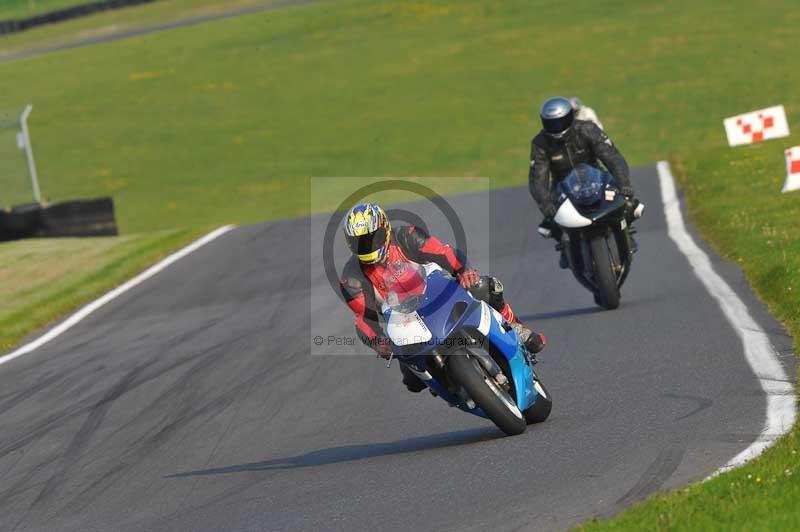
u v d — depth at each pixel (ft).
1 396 125.39
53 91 552.41
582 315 126.31
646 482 61.05
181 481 82.53
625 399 84.58
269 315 152.25
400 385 105.09
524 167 351.67
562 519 56.90
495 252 182.91
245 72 549.13
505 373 78.33
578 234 126.11
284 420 98.32
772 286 116.57
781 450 61.57
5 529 77.36
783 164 216.13
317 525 62.90
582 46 520.42
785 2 556.92
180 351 135.74
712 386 83.82
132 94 531.91
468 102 452.76
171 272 198.80
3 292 193.47
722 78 437.17
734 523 50.83
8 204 285.43
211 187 376.48
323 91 499.92
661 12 567.59
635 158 343.67
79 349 146.51
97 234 268.62
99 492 83.25
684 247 159.53
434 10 630.74
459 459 73.41
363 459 79.56
